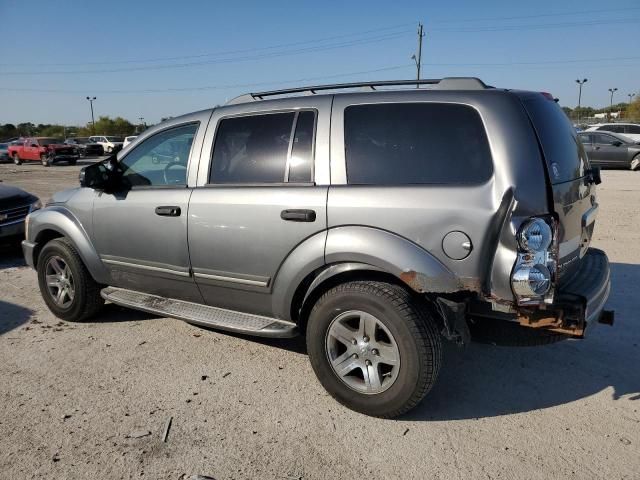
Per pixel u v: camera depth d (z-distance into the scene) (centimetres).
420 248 302
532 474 270
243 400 346
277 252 349
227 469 278
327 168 337
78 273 472
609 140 1934
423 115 318
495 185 290
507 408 334
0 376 383
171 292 424
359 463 281
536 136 297
